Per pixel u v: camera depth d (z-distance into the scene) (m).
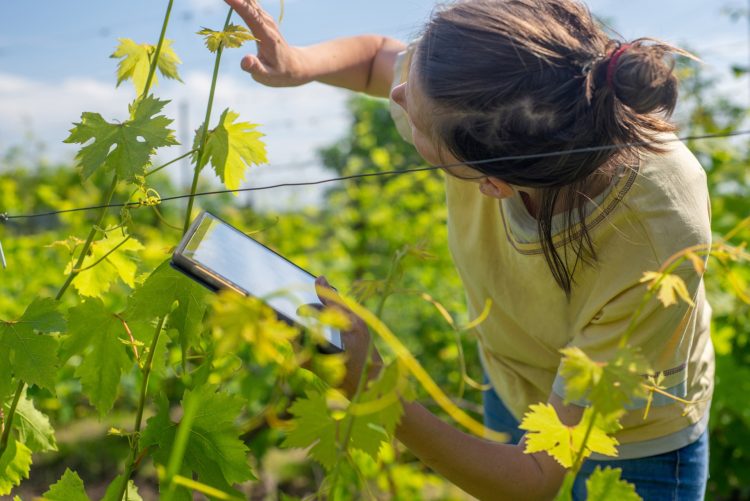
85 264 1.39
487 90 1.10
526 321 1.54
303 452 4.25
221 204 7.75
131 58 1.34
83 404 4.65
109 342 1.25
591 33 1.18
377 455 0.85
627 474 1.47
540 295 1.46
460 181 1.55
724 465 3.12
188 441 1.16
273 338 0.69
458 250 1.64
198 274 1.05
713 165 3.77
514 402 1.75
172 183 8.32
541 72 1.10
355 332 1.06
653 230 1.22
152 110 1.19
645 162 1.23
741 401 2.80
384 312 4.19
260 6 1.57
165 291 1.20
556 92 1.09
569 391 0.75
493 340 1.70
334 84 1.95
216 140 1.21
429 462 1.19
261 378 3.12
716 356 2.88
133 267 1.43
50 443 1.37
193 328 1.21
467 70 1.11
